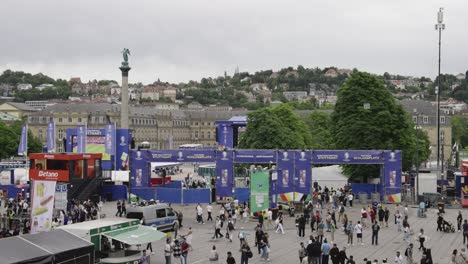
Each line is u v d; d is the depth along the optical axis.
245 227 70.25
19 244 34.62
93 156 94.88
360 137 107.19
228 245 59.09
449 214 83.44
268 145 131.88
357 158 90.44
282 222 70.00
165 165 110.62
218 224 62.81
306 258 45.69
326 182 103.75
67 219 63.69
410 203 94.25
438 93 100.38
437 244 59.88
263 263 50.53
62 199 66.00
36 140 198.38
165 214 63.69
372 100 108.12
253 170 74.69
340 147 108.62
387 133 107.56
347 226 59.19
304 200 87.81
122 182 103.12
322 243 50.56
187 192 90.06
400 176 90.62
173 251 48.88
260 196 75.00
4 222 60.50
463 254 43.69
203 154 91.19
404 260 51.19
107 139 108.38
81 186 91.50
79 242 37.44
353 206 89.81
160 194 90.69
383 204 91.38
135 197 88.94
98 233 41.94
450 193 103.25
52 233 37.75
